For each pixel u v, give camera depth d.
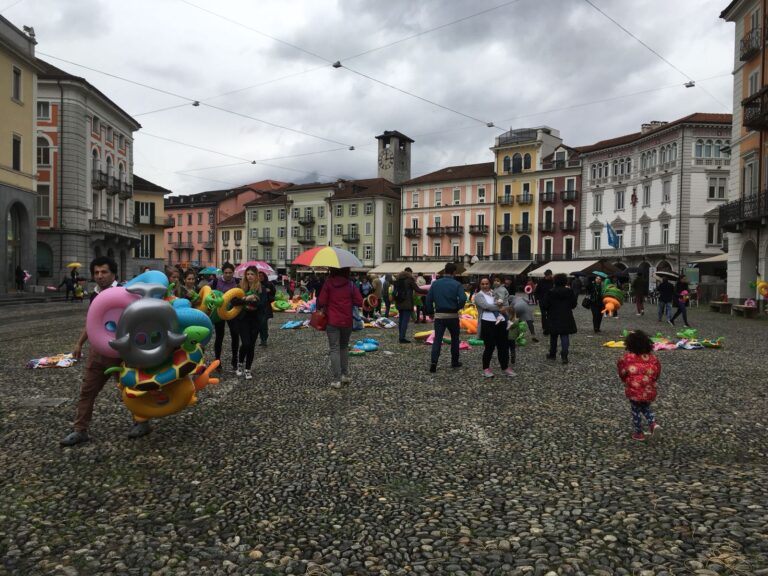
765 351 12.16
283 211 89.06
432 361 9.44
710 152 52.31
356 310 16.22
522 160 70.19
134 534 3.64
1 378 8.59
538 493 4.26
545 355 11.45
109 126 51.41
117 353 5.17
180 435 5.73
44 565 3.27
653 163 56.16
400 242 81.94
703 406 7.02
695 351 12.16
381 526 3.75
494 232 71.94
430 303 9.65
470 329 15.33
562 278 10.41
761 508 3.85
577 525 3.69
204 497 4.21
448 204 75.69
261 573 3.20
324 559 3.34
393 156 85.00
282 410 6.76
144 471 4.74
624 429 6.01
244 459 5.04
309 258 8.29
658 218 55.25
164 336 5.17
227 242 96.88
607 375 9.14
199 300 8.48
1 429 5.89
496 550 3.41
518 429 6.00
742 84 29.28
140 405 5.36
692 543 3.40
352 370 9.55
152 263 65.62
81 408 5.43
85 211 46.62
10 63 33.91
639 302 23.52
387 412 6.69
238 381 8.51
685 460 5.00
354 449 5.32
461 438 5.68
